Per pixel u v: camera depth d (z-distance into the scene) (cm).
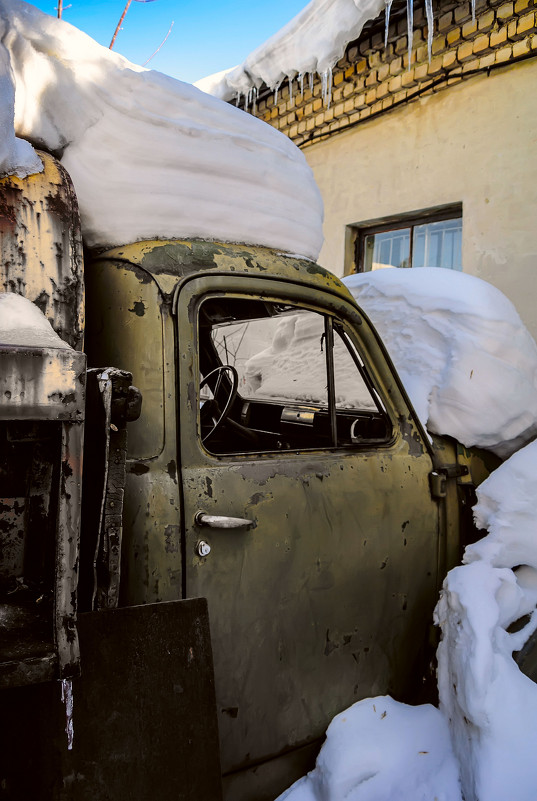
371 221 577
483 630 197
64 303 157
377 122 562
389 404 222
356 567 198
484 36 461
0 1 171
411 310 263
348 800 177
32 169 164
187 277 180
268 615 178
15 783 128
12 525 137
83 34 185
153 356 172
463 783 187
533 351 260
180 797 144
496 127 470
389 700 204
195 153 191
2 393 115
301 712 186
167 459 168
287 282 200
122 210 182
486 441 243
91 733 137
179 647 151
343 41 503
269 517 179
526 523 223
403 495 213
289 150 218
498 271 470
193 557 165
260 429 280
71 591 125
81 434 125
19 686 125
